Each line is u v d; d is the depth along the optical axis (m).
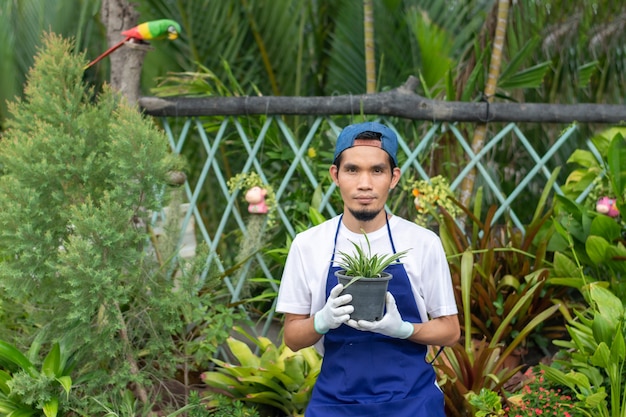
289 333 2.42
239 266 3.83
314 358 3.44
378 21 5.59
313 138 4.20
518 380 3.57
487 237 3.81
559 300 3.84
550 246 3.90
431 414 2.34
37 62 3.21
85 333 3.03
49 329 3.17
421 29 5.17
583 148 4.74
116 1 3.91
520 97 5.02
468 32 5.39
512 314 3.43
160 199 3.30
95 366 3.21
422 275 2.42
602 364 2.82
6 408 2.97
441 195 3.87
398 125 4.25
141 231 3.25
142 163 3.04
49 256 3.05
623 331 2.92
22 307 3.41
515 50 4.71
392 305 2.21
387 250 2.43
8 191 2.97
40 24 5.22
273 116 4.00
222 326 3.58
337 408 2.34
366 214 2.35
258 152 4.56
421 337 2.35
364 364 2.36
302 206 4.06
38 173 2.99
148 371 3.34
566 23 4.99
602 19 5.12
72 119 3.16
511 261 3.95
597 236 3.50
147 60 5.26
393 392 2.33
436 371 3.29
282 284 2.49
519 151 5.00
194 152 5.34
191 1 5.15
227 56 5.33
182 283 3.26
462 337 3.78
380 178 2.34
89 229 2.94
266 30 5.28
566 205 3.73
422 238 2.44
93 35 5.38
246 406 3.45
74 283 2.88
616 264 3.54
